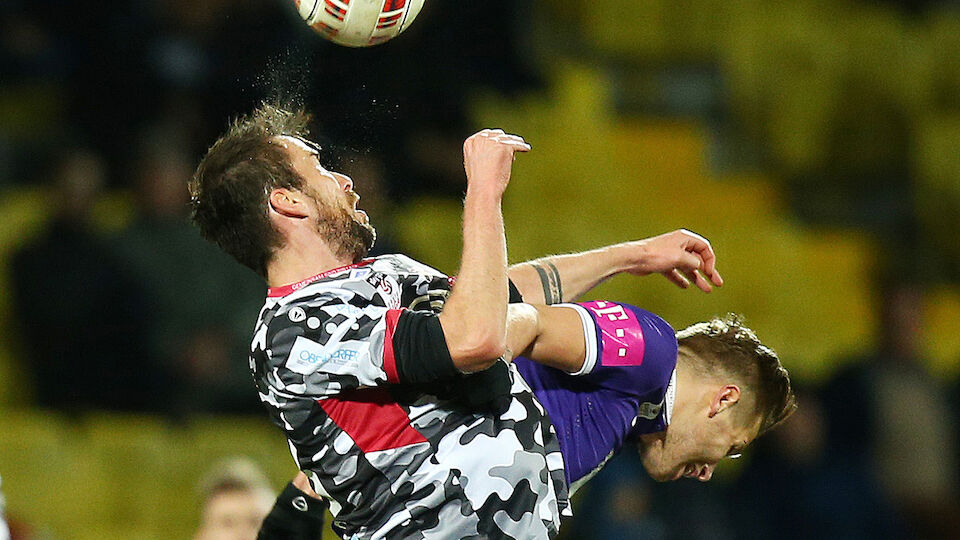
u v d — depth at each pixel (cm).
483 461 1033
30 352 2545
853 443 2658
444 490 1026
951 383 2736
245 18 2709
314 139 1151
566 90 2872
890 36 3372
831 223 3303
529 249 2614
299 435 1032
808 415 2573
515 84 2825
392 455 1024
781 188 3288
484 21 2767
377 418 1023
